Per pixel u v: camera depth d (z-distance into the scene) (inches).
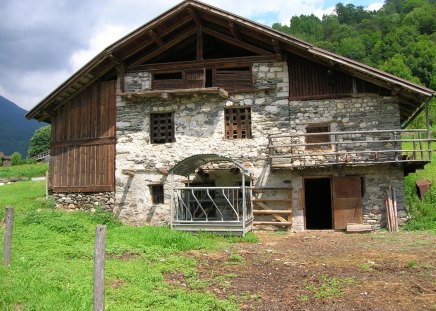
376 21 3464.6
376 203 594.2
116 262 370.9
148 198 657.0
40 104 680.4
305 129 622.2
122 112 682.2
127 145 673.0
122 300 277.1
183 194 635.5
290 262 395.2
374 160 582.6
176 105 663.8
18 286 277.0
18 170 1676.9
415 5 3698.3
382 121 602.2
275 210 611.2
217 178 647.1
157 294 291.4
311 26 3580.2
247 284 327.6
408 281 318.7
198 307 270.7
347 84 617.9
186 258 406.3
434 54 2361.0
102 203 674.8
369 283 317.4
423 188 679.1
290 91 631.2
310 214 842.2
